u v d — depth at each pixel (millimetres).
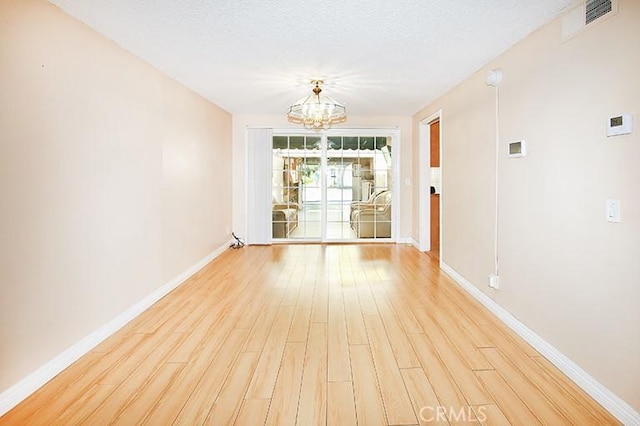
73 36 2533
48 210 2314
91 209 2732
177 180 4297
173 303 3715
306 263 5395
